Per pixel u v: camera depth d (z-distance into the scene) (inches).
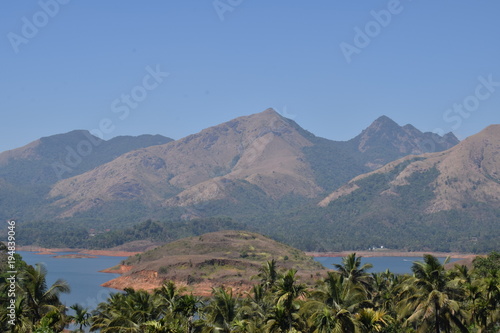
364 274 4200.3
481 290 3230.8
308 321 2736.2
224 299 3235.7
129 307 3464.6
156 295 3636.8
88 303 7554.1
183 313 3289.9
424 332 3115.2
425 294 3029.0
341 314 2620.6
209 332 3046.3
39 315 3412.9
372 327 2751.0
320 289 2898.6
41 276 3491.6
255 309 3516.2
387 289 4601.4
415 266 3142.2
